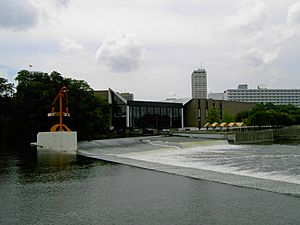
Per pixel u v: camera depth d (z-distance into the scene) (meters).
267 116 166.12
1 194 30.58
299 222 21.95
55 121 92.31
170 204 26.72
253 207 25.44
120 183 35.41
